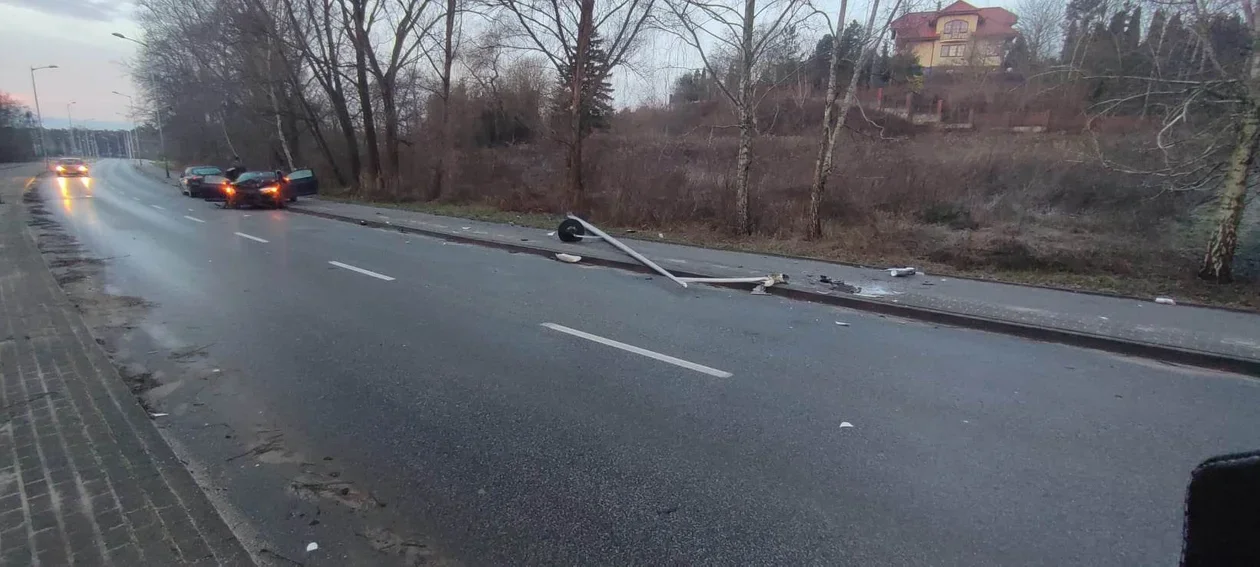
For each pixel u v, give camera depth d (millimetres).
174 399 4754
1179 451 4125
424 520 3227
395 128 26500
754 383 5270
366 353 5898
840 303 8555
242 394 4867
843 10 12898
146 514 3090
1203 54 9367
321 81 28172
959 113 27453
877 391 5156
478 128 27953
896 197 16109
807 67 15492
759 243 13664
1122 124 14781
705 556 2959
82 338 6012
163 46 35750
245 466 3750
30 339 5957
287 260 11281
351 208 22406
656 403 4785
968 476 3742
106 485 3355
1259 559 1432
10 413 4289
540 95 25531
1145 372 5844
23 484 3355
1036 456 4023
